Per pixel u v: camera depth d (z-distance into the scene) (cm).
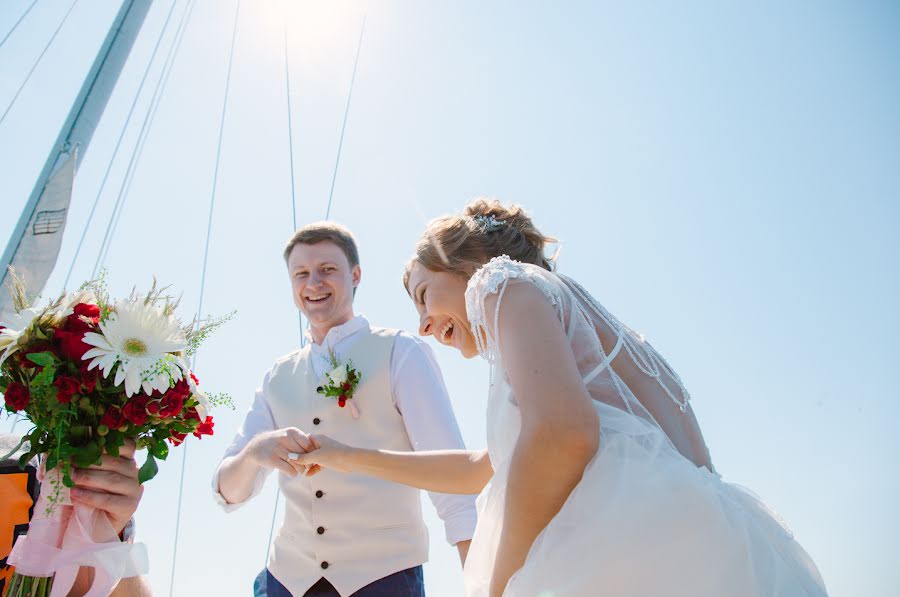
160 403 190
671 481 141
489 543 163
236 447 312
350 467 231
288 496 298
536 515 136
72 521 181
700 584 134
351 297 338
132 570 187
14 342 184
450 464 222
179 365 199
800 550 159
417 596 282
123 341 188
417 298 199
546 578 136
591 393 158
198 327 208
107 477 185
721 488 155
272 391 324
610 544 135
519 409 148
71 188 489
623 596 133
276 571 291
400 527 288
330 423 305
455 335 196
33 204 485
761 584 138
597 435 131
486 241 189
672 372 179
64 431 180
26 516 201
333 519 284
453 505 276
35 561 175
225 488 268
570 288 174
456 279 191
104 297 200
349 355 314
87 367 183
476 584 165
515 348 140
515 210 200
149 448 195
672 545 135
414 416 298
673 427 165
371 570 278
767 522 157
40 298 201
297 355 333
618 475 141
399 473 225
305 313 332
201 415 204
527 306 146
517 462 133
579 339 161
